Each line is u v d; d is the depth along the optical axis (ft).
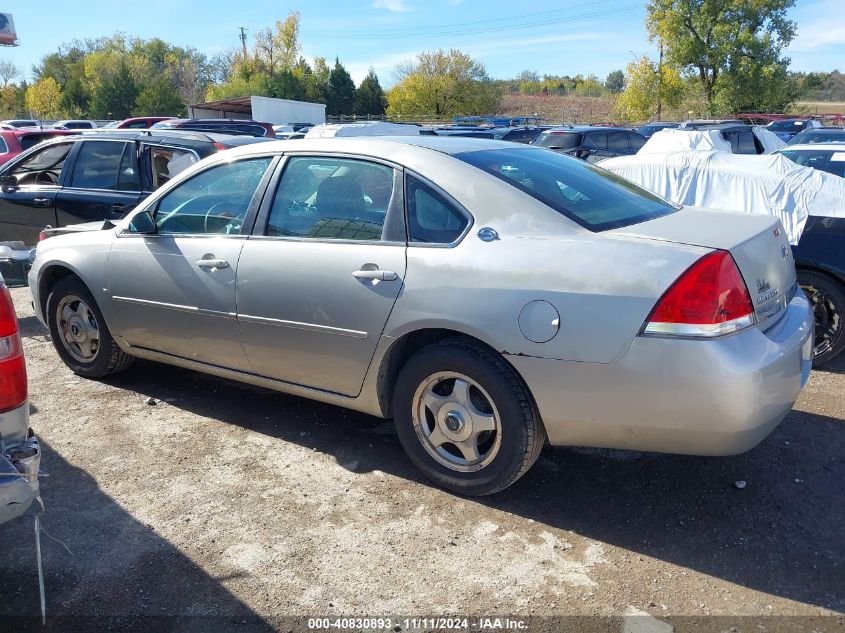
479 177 10.50
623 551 9.45
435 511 10.49
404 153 11.12
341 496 10.94
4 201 22.90
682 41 130.31
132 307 13.91
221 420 13.71
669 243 9.20
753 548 9.46
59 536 9.95
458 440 10.56
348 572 9.11
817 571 8.96
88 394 14.99
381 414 11.46
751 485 11.05
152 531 10.05
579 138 51.78
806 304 10.93
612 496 10.83
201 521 10.28
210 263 12.51
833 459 11.80
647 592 8.62
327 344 11.37
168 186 13.82
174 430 13.28
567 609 8.34
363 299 10.81
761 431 9.12
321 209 11.68
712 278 8.69
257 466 11.90
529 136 69.77
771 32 128.16
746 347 8.80
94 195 21.31
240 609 8.45
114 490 11.14
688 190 18.26
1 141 43.16
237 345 12.59
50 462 12.04
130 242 13.87
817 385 14.98
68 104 229.04
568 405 9.44
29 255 18.28
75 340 15.60
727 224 10.38
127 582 8.96
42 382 15.69
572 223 9.84
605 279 9.05
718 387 8.55
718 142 24.36
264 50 240.73
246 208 12.52
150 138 21.36
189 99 259.19
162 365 16.72
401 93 200.34
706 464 11.73
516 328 9.50
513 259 9.68
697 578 8.86
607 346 8.97
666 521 10.13
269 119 99.76
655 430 9.09
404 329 10.45
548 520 10.21
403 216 10.78
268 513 10.48
